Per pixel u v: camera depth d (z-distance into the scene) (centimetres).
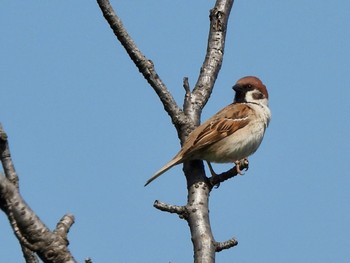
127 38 1022
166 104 1086
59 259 573
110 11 1015
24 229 569
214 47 1155
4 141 590
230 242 815
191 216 859
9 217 554
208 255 800
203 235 826
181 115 1090
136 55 1036
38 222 571
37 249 571
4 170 590
